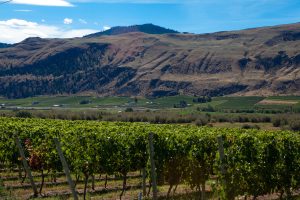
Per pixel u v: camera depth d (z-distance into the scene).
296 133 26.59
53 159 22.09
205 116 103.44
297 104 164.62
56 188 23.25
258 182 17.83
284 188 19.70
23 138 25.25
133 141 21.23
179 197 20.23
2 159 25.88
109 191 22.95
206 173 19.59
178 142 19.67
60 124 34.91
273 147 18.45
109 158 21.16
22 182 23.91
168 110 155.50
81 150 21.11
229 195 16.31
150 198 19.75
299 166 19.70
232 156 17.00
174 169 19.53
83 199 19.94
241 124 95.50
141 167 21.34
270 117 101.06
